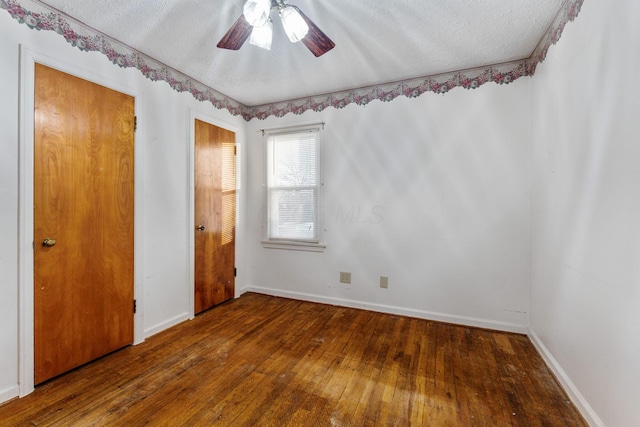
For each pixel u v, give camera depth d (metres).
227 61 2.48
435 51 2.32
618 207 1.27
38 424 1.47
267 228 3.52
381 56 2.40
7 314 1.63
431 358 2.11
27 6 1.68
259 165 3.56
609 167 1.34
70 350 1.92
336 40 2.16
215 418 1.53
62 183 1.86
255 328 2.62
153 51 2.33
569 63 1.73
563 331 1.80
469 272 2.67
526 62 2.45
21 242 1.67
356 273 3.10
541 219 2.19
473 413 1.56
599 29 1.42
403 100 2.85
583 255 1.57
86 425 1.47
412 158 2.83
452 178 2.70
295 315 2.92
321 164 3.21
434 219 2.77
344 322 2.75
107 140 2.11
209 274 3.07
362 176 3.04
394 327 2.64
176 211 2.68
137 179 2.33
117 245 2.20
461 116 2.65
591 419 1.45
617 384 1.27
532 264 2.40
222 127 3.21
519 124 2.48
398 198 2.90
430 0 1.74
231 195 3.37
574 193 1.67
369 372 1.94
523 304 2.51
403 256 2.90
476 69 2.60
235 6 1.80
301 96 3.28
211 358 2.11
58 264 1.85
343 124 3.11
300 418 1.53
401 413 1.56
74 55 1.91
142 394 1.71
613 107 1.31
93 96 2.02
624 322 1.23
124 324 2.25
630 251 1.19
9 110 1.62
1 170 1.60
